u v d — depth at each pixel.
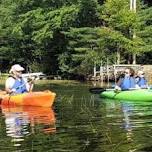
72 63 42.81
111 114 15.24
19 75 19.59
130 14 36.69
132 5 39.16
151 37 38.81
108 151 9.35
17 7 48.12
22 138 10.93
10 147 9.95
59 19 43.28
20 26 46.50
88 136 10.95
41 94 18.25
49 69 46.62
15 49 49.19
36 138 10.88
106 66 38.38
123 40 36.66
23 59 49.31
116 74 35.41
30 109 17.39
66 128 12.24
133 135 10.95
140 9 40.31
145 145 9.78
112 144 9.97
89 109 16.89
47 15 44.19
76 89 27.48
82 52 41.12
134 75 22.25
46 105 18.05
